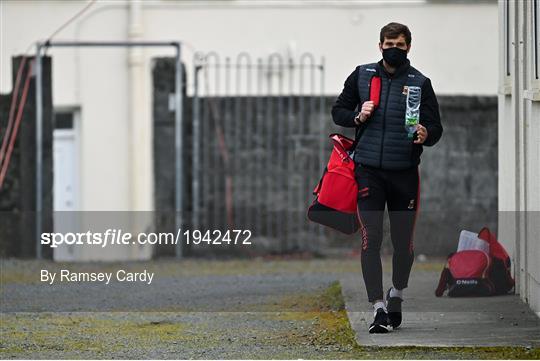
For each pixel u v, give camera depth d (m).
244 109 53.56
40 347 28.41
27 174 51.44
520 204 33.09
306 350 27.42
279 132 53.53
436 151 53.94
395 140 27.58
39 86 50.94
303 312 33.53
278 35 60.59
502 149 36.09
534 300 31.16
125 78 60.62
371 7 60.41
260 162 53.66
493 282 33.84
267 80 60.47
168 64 53.44
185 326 31.50
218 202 53.72
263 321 32.06
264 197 53.72
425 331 28.70
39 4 59.12
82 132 60.75
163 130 53.59
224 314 33.44
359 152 27.84
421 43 60.53
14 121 51.44
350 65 60.62
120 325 31.77
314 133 53.44
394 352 26.58
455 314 30.94
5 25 58.66
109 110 60.69
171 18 60.69
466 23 60.41
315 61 60.59
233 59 60.69
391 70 27.72
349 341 28.28
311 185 53.53
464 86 60.59
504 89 35.25
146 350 27.88
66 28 59.88
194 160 53.19
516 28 33.03
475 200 53.88
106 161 60.91
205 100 53.53
